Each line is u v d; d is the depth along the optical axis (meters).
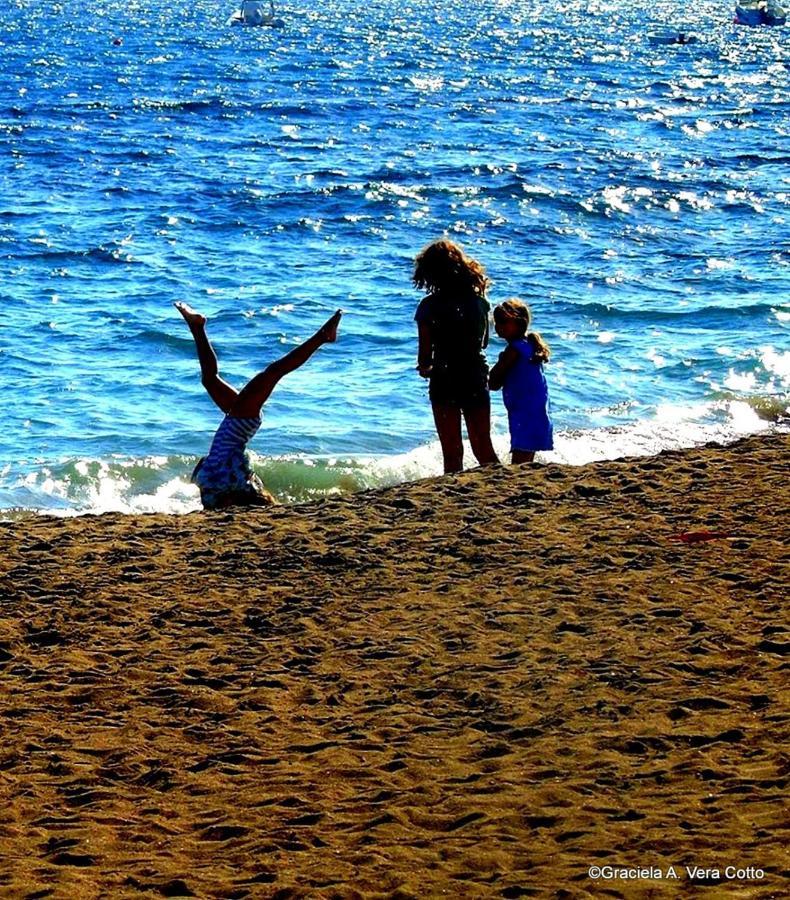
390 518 13.38
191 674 9.78
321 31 151.00
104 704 9.29
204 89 91.62
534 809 7.42
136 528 13.44
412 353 30.23
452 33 149.50
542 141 69.31
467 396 15.82
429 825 7.37
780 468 14.95
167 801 7.84
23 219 47.12
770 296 35.00
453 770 8.06
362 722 8.85
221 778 8.11
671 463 15.27
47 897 6.59
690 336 30.75
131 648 10.30
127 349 31.05
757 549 12.02
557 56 121.56
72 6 198.75
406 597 11.20
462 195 52.78
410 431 23.81
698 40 143.38
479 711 8.92
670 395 25.53
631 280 37.62
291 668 9.84
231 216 48.81
